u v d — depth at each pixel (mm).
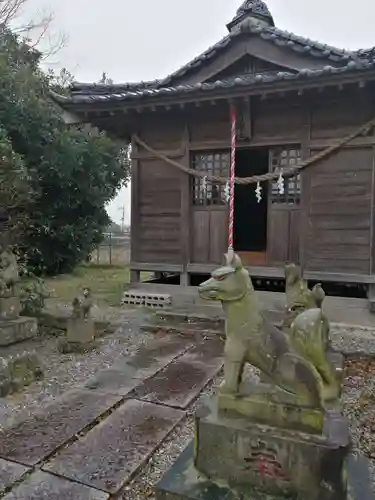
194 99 7113
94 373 5121
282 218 7734
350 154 7098
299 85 6418
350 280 7109
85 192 14766
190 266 8258
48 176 13086
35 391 4551
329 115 7223
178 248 8375
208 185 8195
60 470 2994
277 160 7789
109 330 7148
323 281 7766
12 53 11984
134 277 8852
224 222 8047
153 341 6570
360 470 2891
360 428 3758
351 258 7145
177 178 8336
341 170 7168
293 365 2529
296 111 7414
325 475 2342
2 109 10992
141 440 3447
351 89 6445
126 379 4895
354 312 7086
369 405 4215
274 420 2572
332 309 7219
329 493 2342
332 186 7242
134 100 7418
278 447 2451
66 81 15250
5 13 12438
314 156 7211
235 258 2703
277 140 7543
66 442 3393
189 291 8227
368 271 7020
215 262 8148
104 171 15984
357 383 4812
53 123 12656
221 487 2570
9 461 3090
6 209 8273
